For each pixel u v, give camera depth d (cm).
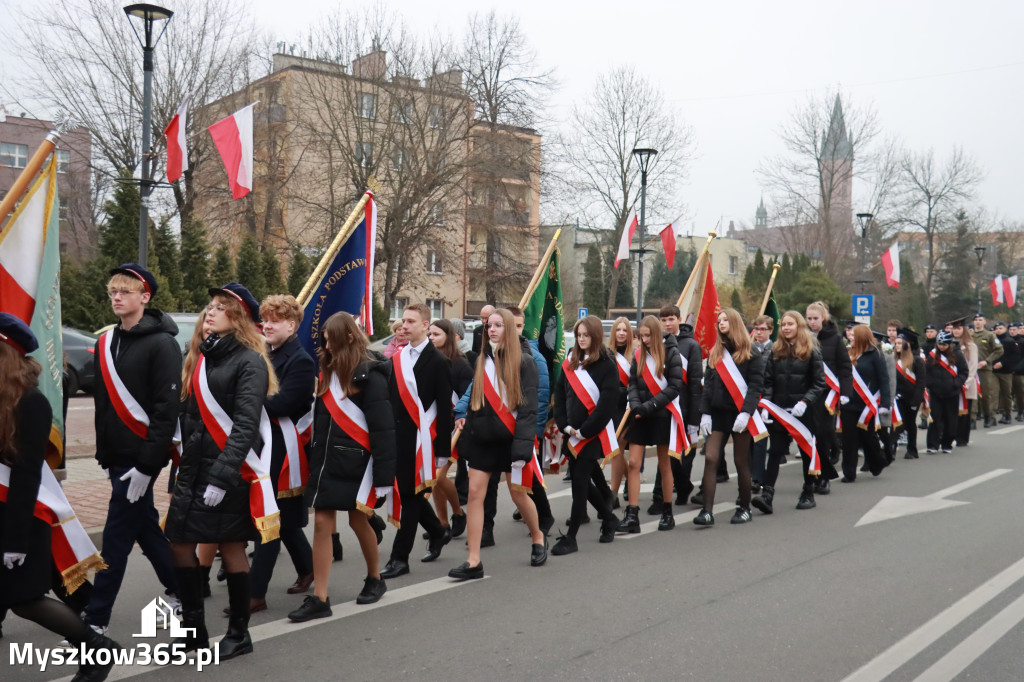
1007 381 1856
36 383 393
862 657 485
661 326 799
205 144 2778
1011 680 454
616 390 726
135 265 497
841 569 670
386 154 3062
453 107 3203
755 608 572
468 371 789
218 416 454
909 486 1060
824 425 957
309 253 3234
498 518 870
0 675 447
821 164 4725
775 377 879
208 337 464
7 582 392
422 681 446
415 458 644
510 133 3412
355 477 532
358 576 648
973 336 1844
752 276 4600
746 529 812
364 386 533
